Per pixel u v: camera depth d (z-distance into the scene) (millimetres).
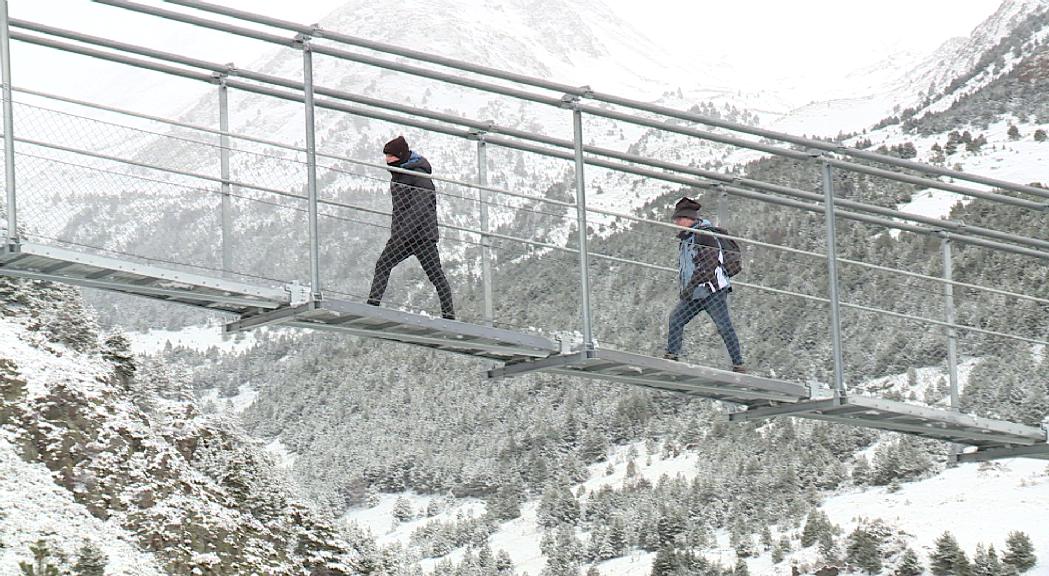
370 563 31641
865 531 64125
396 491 127125
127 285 11555
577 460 113188
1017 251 15484
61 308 29641
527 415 130625
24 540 20672
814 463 88938
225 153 11773
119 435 25750
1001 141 156500
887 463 80000
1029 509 65562
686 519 83938
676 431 112312
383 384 149125
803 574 65625
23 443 23516
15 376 24891
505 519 106312
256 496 30266
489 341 12133
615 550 84375
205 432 30609
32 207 11000
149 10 11055
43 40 11406
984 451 16047
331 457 136125
